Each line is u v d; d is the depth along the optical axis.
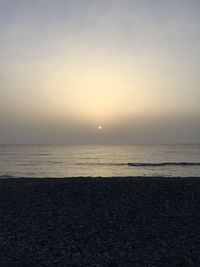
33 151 164.50
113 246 13.49
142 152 142.38
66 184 22.17
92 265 11.84
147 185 22.06
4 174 52.69
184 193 20.36
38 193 20.39
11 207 18.14
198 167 64.88
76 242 13.86
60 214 17.12
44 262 12.05
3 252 12.88
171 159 89.94
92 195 19.92
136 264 11.94
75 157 106.19
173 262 12.12
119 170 59.97
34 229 15.23
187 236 14.56
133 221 16.25
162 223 16.05
